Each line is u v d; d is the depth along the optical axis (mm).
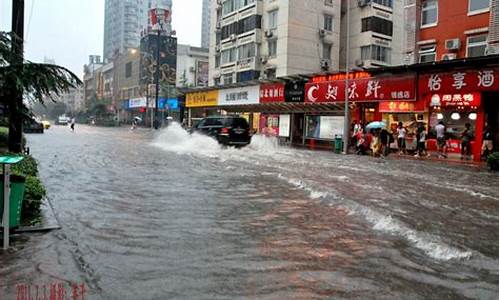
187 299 4074
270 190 10188
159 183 10844
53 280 4461
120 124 79625
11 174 5785
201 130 24734
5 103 9172
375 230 6695
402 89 22953
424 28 25297
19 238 5812
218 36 48500
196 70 79625
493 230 6867
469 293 4367
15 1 10961
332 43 41156
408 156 22188
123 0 128500
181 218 7230
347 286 4480
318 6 40250
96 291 4215
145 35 78875
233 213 7703
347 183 11648
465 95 20688
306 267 5020
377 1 40438
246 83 34375
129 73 86750
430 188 11203
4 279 4445
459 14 23500
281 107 33469
